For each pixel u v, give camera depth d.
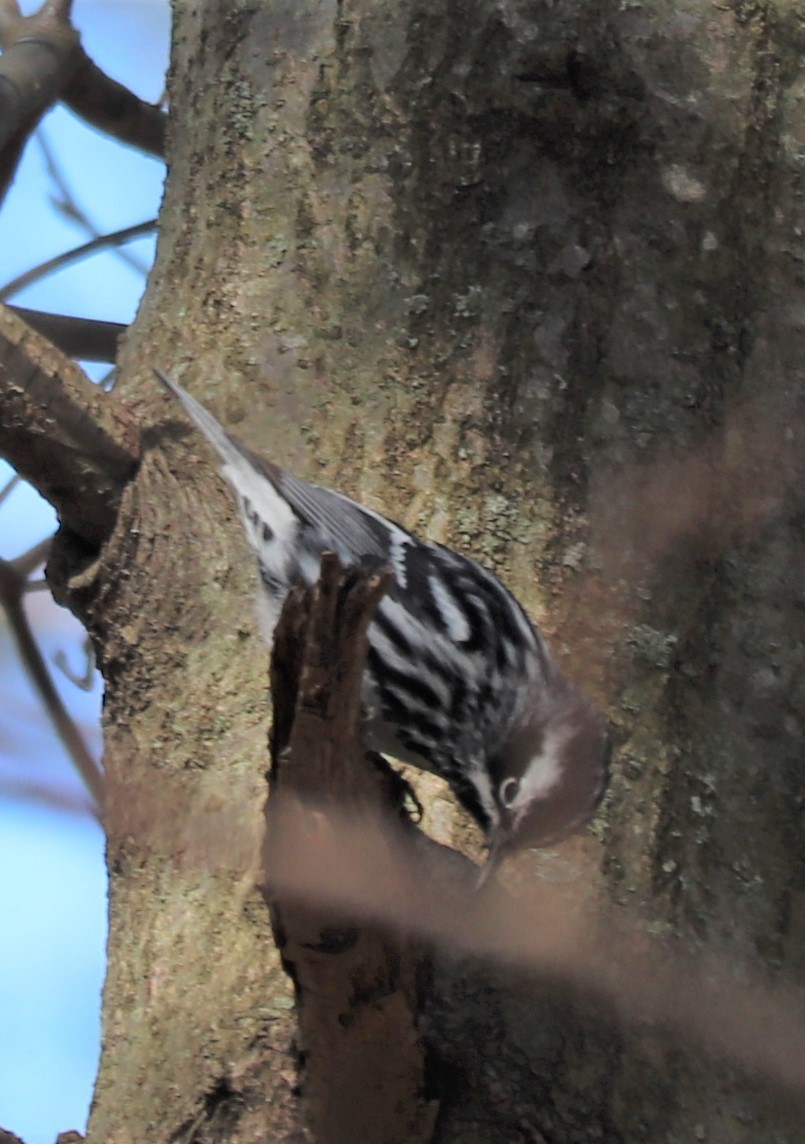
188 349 8.18
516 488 7.32
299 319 7.96
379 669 7.29
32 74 10.20
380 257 7.88
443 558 7.05
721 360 7.59
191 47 8.88
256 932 6.45
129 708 7.41
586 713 6.75
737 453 7.45
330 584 4.47
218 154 8.47
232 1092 5.97
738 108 7.95
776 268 7.82
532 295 7.61
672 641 7.07
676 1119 6.08
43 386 7.51
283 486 7.21
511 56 7.83
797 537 7.37
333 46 8.25
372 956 4.96
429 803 7.12
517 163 7.80
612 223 7.71
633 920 6.46
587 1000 6.19
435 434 7.48
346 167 8.07
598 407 7.44
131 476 7.81
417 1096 5.60
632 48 7.87
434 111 7.89
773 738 7.03
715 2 8.10
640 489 7.30
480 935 6.18
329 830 4.86
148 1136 6.02
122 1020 6.55
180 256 8.52
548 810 6.56
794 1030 6.39
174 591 7.57
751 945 6.57
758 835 6.84
